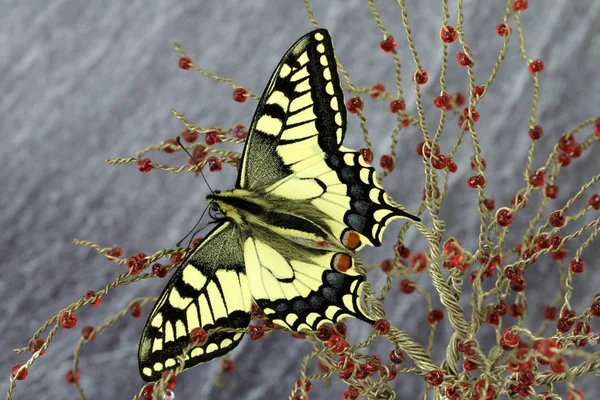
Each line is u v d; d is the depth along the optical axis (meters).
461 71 0.60
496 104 0.60
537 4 0.60
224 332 0.51
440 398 0.52
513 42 0.60
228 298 0.51
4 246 0.60
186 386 0.59
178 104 0.61
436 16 0.60
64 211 0.60
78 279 0.60
